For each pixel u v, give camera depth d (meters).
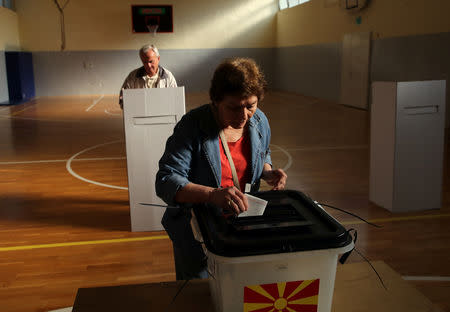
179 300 1.29
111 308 1.26
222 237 0.96
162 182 1.23
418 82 3.23
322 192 4.01
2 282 2.44
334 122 8.45
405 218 3.29
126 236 3.08
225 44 15.84
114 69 15.19
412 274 2.42
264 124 1.38
